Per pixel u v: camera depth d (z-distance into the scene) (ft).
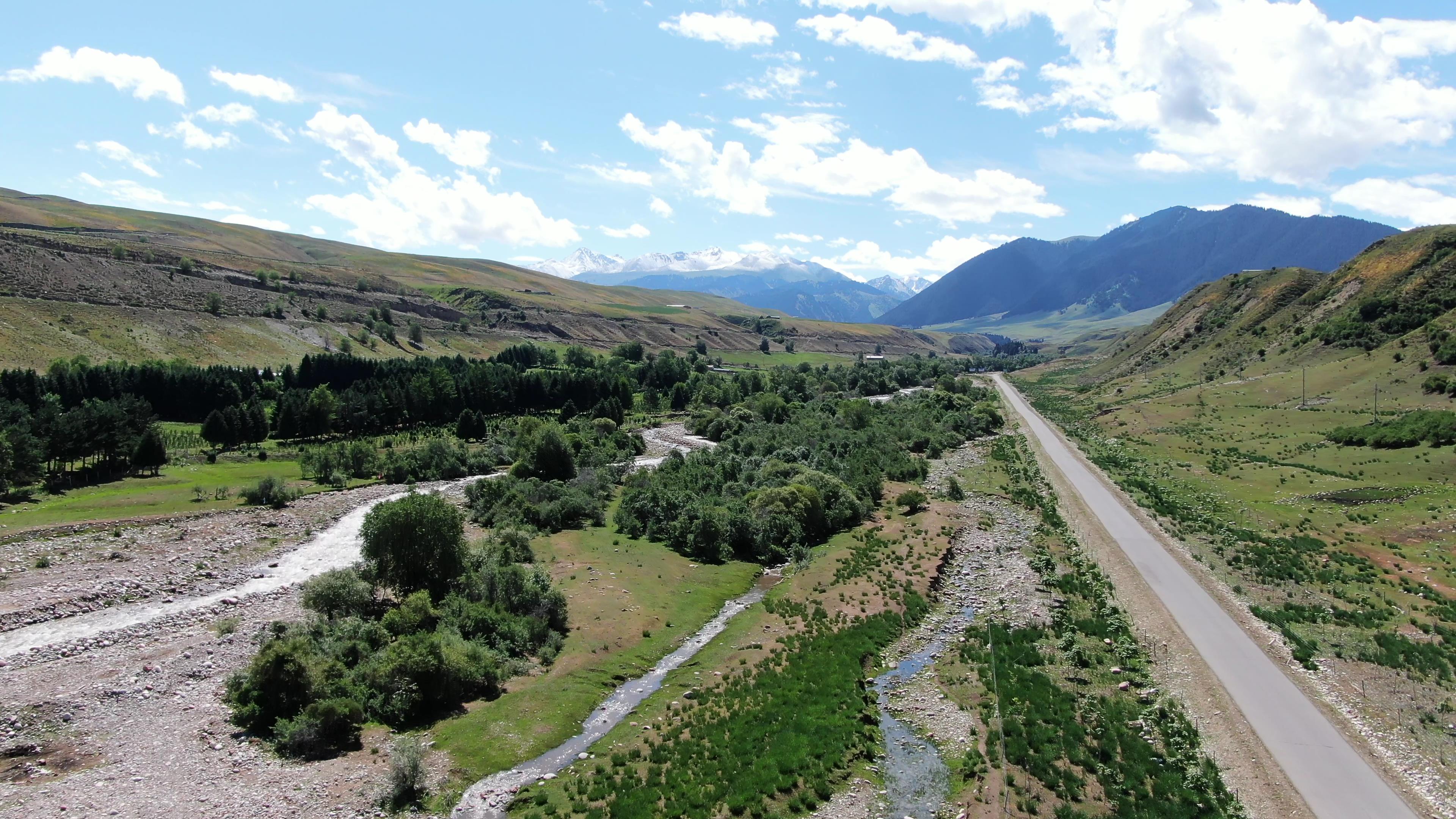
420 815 103.09
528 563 209.26
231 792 105.81
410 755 108.78
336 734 122.31
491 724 127.54
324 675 132.36
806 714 130.82
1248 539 223.92
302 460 343.87
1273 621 166.20
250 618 172.14
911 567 212.02
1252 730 123.65
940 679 147.43
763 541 234.58
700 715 131.95
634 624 174.91
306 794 106.22
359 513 278.46
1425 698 133.18
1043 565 208.85
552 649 158.51
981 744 122.72
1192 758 116.26
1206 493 286.25
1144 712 130.82
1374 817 102.32
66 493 278.26
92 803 101.35
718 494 286.87
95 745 117.08
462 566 183.83
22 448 274.98
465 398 501.15
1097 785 110.32
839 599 188.85
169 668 144.36
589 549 231.50
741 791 107.96
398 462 347.97
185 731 122.52
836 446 376.89
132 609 176.86
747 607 191.52
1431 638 155.43
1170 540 228.84
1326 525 235.61
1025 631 165.99
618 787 109.60
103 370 420.77
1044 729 124.77
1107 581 195.31
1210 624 166.40
